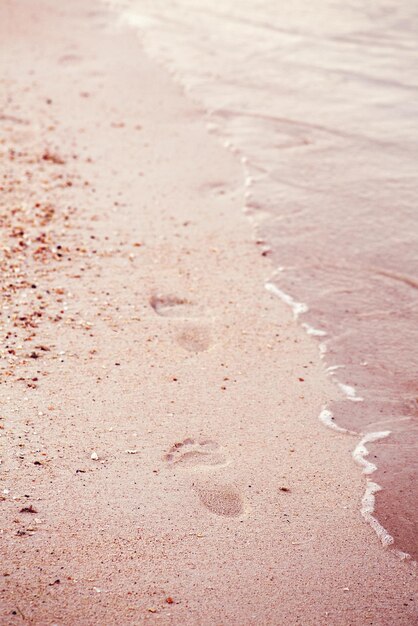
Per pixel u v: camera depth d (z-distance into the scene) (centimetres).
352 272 486
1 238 500
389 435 360
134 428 353
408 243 511
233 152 638
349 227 531
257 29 925
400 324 439
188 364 399
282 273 484
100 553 290
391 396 385
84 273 469
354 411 374
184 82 773
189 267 484
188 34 911
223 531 304
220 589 280
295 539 303
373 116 693
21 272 465
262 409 372
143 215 541
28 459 330
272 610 273
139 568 285
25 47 860
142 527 303
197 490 323
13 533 295
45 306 435
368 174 597
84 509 308
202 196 571
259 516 313
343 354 414
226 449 346
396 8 981
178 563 289
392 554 299
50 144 644
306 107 716
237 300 456
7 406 358
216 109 716
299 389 387
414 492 329
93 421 355
